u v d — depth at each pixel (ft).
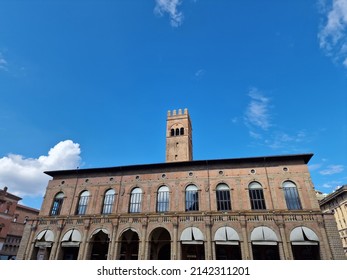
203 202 106.32
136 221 107.34
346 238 178.19
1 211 212.84
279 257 90.84
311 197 99.25
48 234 113.39
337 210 191.72
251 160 111.04
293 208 98.89
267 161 110.01
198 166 115.75
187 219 102.83
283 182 104.68
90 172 128.06
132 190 118.52
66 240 109.60
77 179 127.85
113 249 103.55
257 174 108.06
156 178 117.50
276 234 93.76
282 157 108.27
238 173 109.91
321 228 91.91
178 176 115.24
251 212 98.84
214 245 96.27
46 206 122.83
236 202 103.81
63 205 121.19
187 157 206.69
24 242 114.11
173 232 101.09
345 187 176.65
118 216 109.70
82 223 112.57
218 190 108.78
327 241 89.76
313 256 95.81
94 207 117.19
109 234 107.34
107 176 124.67
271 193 102.89
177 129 223.30
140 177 119.96
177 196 110.42
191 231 99.71
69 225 113.91
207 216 100.94
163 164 118.62
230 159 111.86
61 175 131.54
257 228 95.91
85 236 108.78
